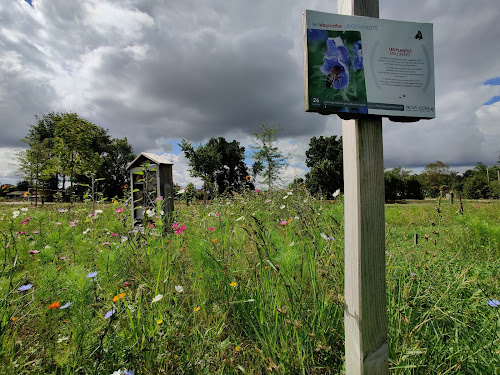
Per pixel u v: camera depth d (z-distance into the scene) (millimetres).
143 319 1569
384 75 1114
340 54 1083
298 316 1605
